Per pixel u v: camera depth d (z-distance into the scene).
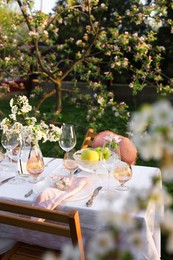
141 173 1.99
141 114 0.37
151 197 0.43
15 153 2.13
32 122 1.96
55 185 1.74
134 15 3.77
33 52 4.69
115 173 1.70
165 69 6.69
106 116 5.69
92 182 1.83
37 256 1.61
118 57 3.92
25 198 1.62
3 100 7.50
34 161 1.85
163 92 3.86
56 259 0.51
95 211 1.46
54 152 4.14
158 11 3.61
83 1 3.76
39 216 1.25
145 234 1.34
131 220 0.42
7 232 1.69
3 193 1.69
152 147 0.36
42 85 7.42
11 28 3.96
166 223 0.38
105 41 3.90
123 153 2.20
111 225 0.42
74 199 1.58
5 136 2.09
